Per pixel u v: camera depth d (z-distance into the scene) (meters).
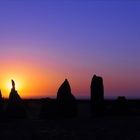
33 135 32.22
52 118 45.16
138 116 47.62
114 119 43.62
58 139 30.39
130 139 30.23
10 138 30.86
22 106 46.38
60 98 46.19
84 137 30.94
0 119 43.12
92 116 46.97
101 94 47.66
